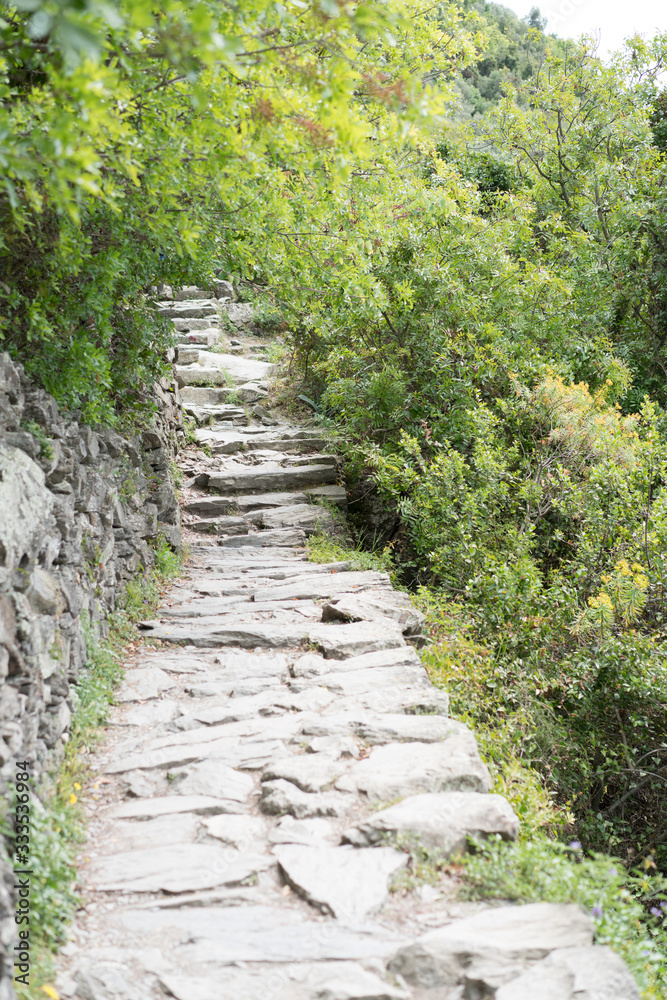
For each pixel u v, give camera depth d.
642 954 3.52
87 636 5.42
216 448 12.36
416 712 5.07
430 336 10.20
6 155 2.94
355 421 11.07
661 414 9.49
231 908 3.28
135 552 7.46
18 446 4.48
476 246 10.41
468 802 3.92
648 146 12.52
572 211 13.95
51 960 2.86
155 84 4.28
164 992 2.78
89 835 3.85
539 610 7.36
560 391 8.81
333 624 6.79
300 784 4.15
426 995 2.80
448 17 8.88
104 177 4.43
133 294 6.71
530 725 6.43
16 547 3.79
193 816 3.99
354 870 3.46
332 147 4.03
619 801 6.94
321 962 2.93
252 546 9.98
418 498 8.95
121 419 7.47
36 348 5.30
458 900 3.35
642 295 11.79
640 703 6.92
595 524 7.78
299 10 3.57
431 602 7.76
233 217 6.19
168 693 5.58
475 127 15.78
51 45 2.94
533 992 2.71
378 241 8.04
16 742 3.35
